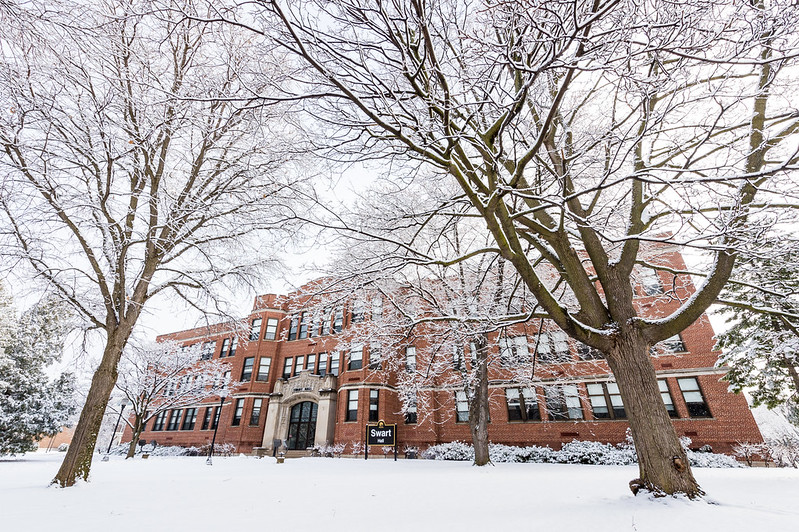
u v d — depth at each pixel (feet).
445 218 44.65
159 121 27.48
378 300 47.11
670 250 39.19
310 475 37.17
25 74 24.12
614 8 14.06
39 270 30.89
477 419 50.85
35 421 89.10
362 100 18.51
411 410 75.00
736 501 17.48
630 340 20.38
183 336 119.55
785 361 45.96
